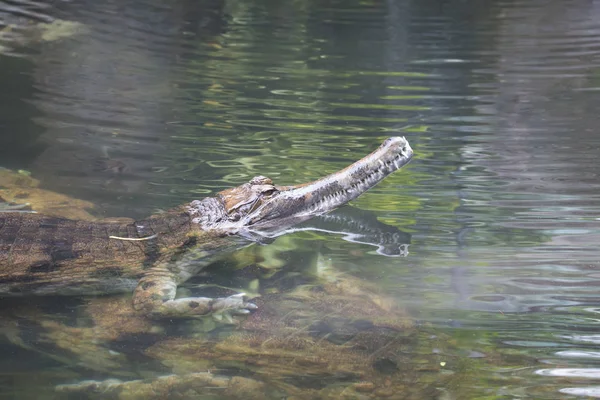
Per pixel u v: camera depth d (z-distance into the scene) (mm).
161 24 14445
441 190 7363
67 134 8547
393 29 15148
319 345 4816
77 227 6250
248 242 6461
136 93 10242
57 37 12656
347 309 5258
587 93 10609
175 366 4648
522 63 12445
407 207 7000
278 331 5027
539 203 6961
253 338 4961
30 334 5082
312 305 5363
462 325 4949
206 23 14867
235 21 15273
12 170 7445
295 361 4637
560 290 5379
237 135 8812
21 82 10273
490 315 5070
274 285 5723
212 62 12125
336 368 4535
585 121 9398
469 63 12500
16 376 4492
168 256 6121
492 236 6340
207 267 6152
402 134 9000
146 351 4867
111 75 10992
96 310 5516
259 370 4551
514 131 9109
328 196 6977
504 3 17766
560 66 12141
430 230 6500
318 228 6719
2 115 8977
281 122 9359
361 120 9531
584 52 12984
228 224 6543
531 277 5594
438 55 13070
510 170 7832
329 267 5895
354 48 13500
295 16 16094
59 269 5746
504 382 4281
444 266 5840
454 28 15219
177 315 5328
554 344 4680
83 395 4285
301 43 13781
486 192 7273
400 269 5812
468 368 4453
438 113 9859
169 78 11109
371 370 4488
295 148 8422
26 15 13734
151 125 9031
